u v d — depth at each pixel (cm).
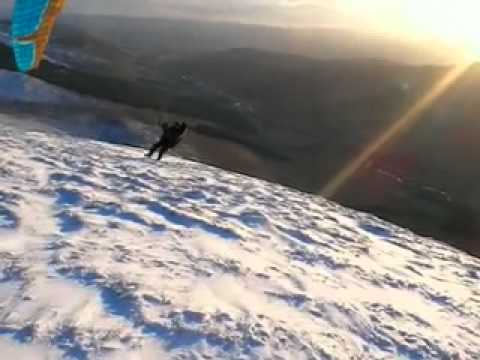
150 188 1389
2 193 1073
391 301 1006
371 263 1206
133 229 1031
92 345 626
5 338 609
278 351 710
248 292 866
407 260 1320
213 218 1224
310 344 750
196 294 805
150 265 870
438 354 843
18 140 1678
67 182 1270
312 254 1148
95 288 753
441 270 1315
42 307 680
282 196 1683
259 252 1072
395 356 802
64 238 914
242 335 721
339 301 928
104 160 1638
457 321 1005
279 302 860
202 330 707
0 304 672
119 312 709
